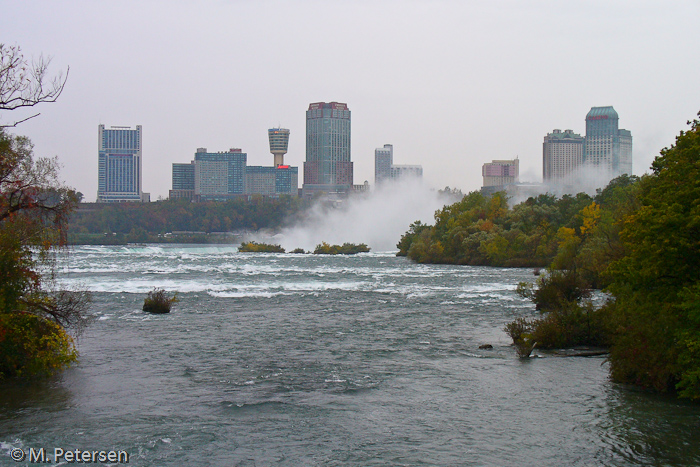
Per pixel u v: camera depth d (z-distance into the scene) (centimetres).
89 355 3784
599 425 2470
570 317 4078
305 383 3139
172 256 17362
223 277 9812
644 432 2388
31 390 2977
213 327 4841
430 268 12744
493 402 2792
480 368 3434
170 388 3038
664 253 2758
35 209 3144
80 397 2867
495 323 5025
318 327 4853
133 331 4641
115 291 7381
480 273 11106
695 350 2678
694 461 2114
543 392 2942
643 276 2912
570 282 5538
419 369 3425
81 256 16725
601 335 3975
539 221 14775
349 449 2256
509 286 8294
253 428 2472
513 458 2159
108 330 4675
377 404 2781
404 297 6912
